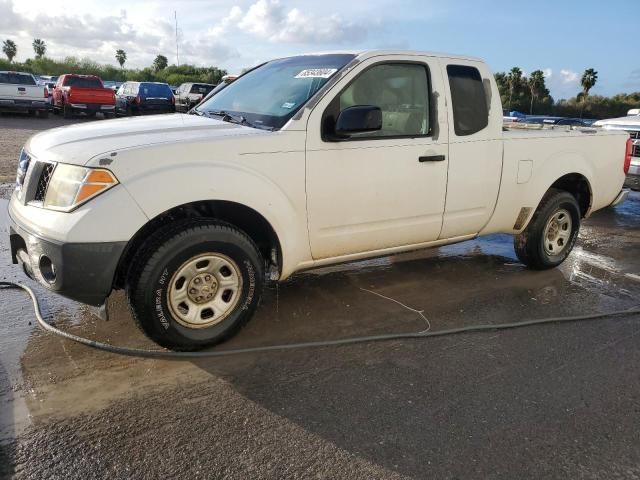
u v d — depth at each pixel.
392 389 3.28
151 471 2.53
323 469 2.58
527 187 5.11
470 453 2.72
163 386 3.22
